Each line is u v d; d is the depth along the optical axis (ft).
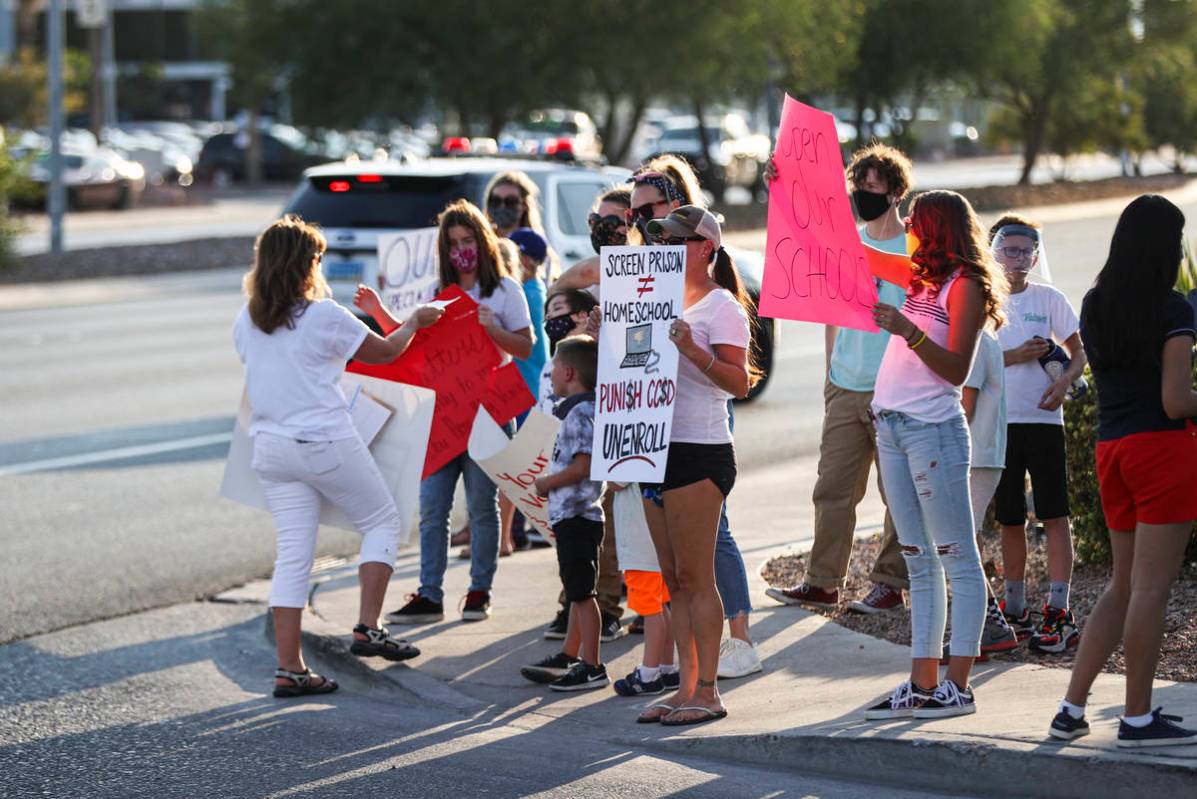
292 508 31.96
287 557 31.91
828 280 25.68
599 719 29.22
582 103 164.04
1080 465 35.47
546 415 32.78
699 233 26.61
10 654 35.32
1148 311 22.98
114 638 36.60
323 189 62.54
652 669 30.27
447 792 25.45
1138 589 23.29
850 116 206.80
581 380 30.81
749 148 211.20
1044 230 137.80
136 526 47.09
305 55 151.74
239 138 268.82
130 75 359.05
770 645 32.09
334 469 31.58
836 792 24.45
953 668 26.04
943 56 177.06
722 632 29.71
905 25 173.78
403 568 42.27
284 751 28.14
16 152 186.29
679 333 25.76
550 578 39.50
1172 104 211.20
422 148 192.24
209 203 217.97
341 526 33.12
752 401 66.33
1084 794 22.95
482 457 33.60
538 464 33.09
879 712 26.17
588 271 33.96
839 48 167.43
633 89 161.07
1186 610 31.19
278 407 31.22
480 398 34.53
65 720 30.53
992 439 29.71
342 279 60.80
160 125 322.34
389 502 32.78
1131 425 23.40
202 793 25.98
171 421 64.49
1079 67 189.26
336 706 31.24
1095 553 35.68
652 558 29.27
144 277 127.54
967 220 25.38
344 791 25.72
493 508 35.81
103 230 173.58
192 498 50.72
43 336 93.25
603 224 32.60
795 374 74.38
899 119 187.42
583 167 64.95
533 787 25.52
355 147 166.81
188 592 40.37
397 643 32.76
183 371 78.13
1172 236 23.06
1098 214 153.17
